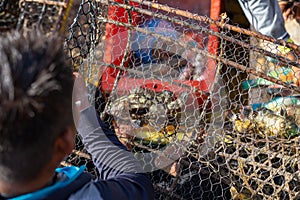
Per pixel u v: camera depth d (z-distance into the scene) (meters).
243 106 2.24
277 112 2.27
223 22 2.18
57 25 2.79
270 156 2.11
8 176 0.88
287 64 1.96
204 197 2.32
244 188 2.17
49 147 0.89
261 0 2.45
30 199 0.91
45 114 0.87
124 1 2.22
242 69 1.97
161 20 2.46
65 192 0.96
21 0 3.36
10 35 0.96
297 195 2.04
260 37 1.98
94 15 2.16
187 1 2.87
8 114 0.85
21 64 0.88
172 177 2.24
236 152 2.12
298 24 2.86
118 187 1.07
